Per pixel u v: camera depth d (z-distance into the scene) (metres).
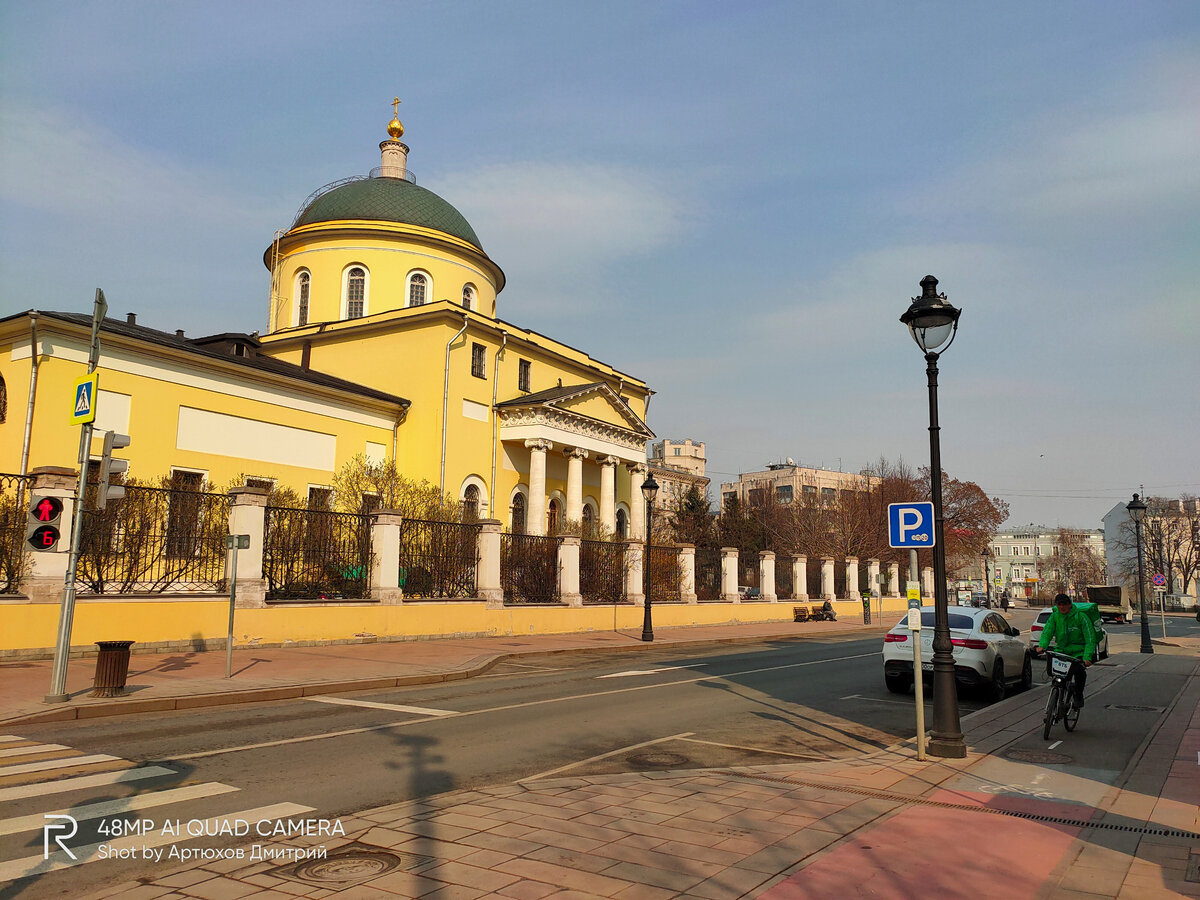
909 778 8.09
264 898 4.79
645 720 11.65
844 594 49.50
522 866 5.38
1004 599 79.19
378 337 38.12
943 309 9.56
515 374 40.78
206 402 28.66
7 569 15.99
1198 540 92.00
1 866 5.28
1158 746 10.05
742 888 5.04
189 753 8.73
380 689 14.58
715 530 63.19
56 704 11.17
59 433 24.42
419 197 43.22
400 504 30.02
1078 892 5.04
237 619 18.31
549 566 27.77
